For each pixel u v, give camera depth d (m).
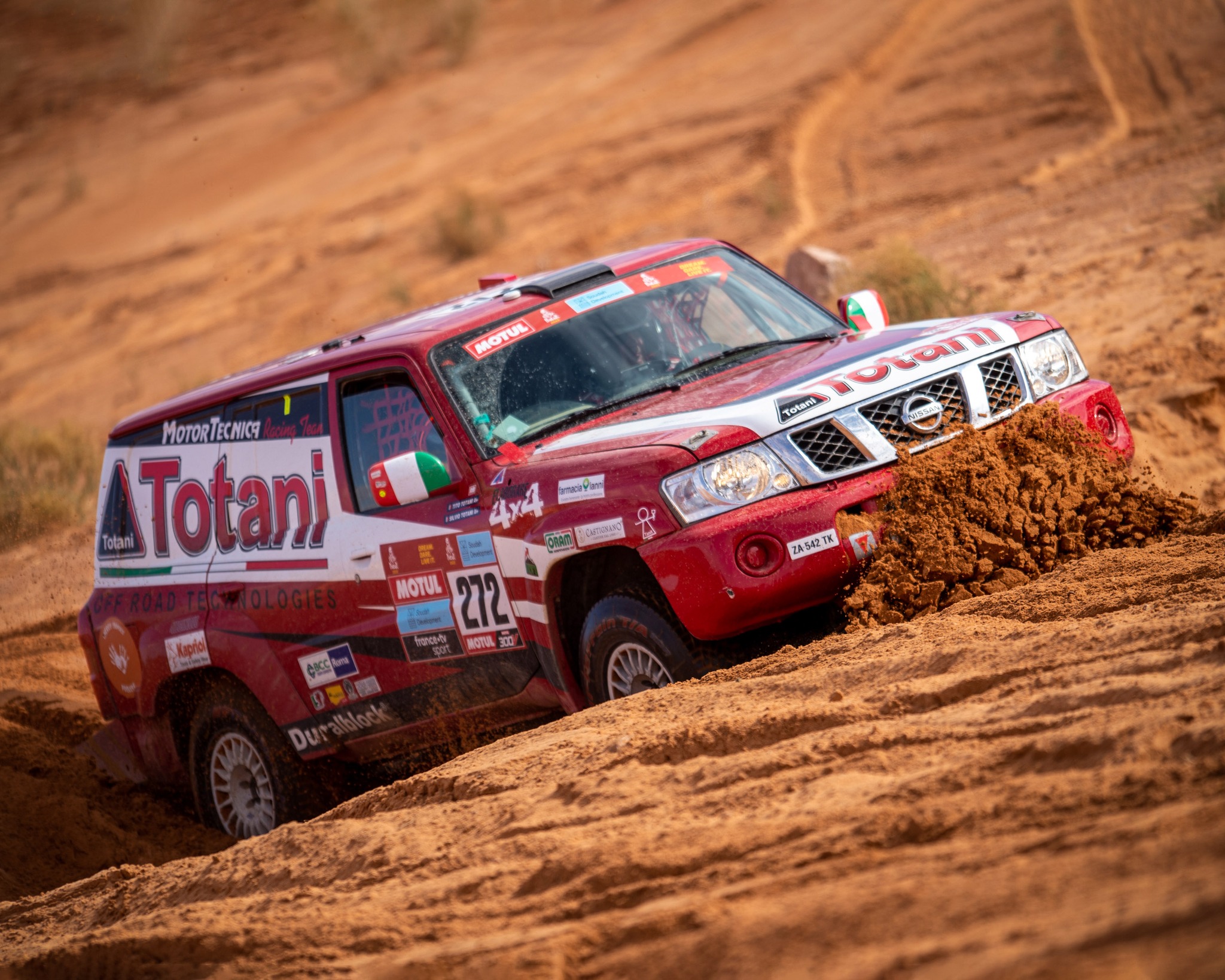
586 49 115.25
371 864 11.95
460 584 17.70
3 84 153.25
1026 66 78.94
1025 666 11.77
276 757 20.97
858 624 15.02
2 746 25.25
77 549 41.91
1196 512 16.77
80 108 141.50
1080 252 45.03
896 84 83.69
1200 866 6.98
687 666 15.63
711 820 10.46
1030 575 15.61
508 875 10.59
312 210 94.38
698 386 18.00
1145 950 6.23
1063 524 16.12
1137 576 14.34
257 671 20.55
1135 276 39.75
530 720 18.41
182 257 92.50
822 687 13.16
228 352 70.00
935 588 15.13
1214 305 34.12
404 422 18.64
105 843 22.12
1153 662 10.94
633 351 18.84
